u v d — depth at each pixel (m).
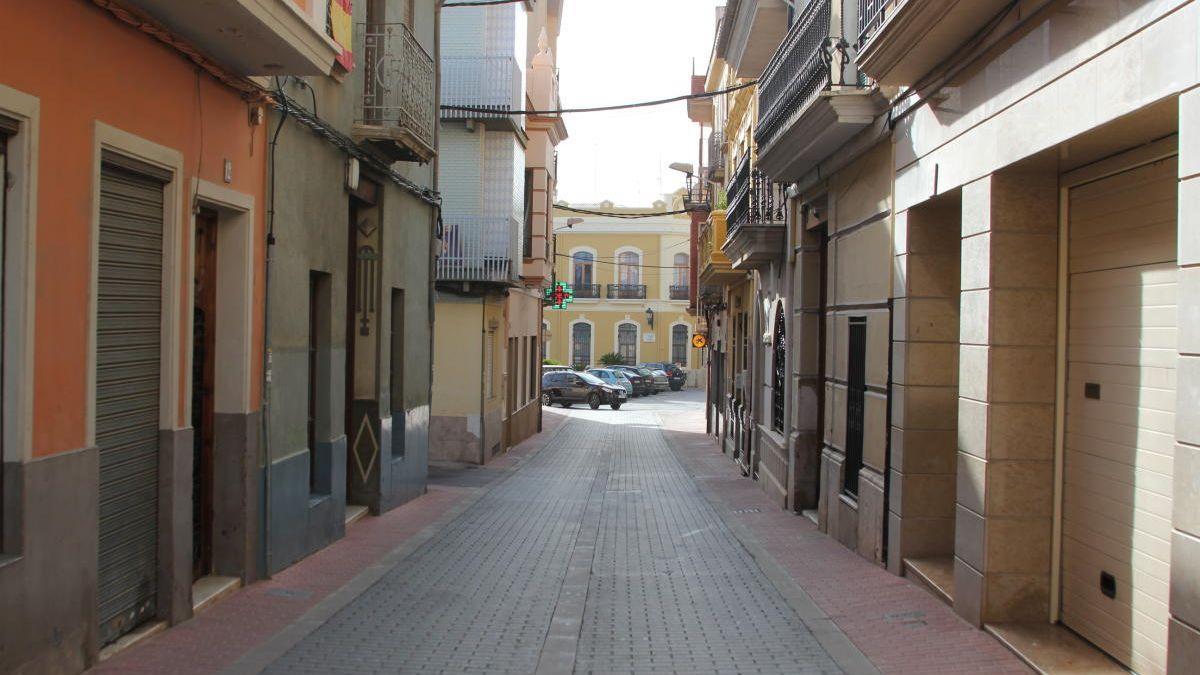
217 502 7.86
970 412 6.77
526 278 24.75
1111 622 5.78
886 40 7.17
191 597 6.88
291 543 8.92
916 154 8.02
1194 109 4.21
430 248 14.80
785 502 13.46
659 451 24.72
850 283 10.30
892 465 8.61
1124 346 5.68
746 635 6.93
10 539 4.84
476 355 20.38
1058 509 6.44
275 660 5.98
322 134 9.56
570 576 9.02
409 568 9.13
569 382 43.19
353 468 12.26
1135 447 5.52
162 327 6.55
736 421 21.47
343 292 10.54
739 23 15.73
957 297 8.28
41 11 5.03
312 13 7.33
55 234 5.17
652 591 8.47
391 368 13.26
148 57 6.22
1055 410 6.47
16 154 4.89
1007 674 5.69
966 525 6.82
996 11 6.31
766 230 14.47
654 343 59.66
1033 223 6.48
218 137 7.30
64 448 5.25
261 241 8.19
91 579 5.49
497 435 22.50
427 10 13.73
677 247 59.59
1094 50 5.15
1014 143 6.14
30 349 4.92
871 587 8.12
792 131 10.34
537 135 24.73
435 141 14.75
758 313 17.95
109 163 5.84
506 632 6.91
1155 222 5.39
